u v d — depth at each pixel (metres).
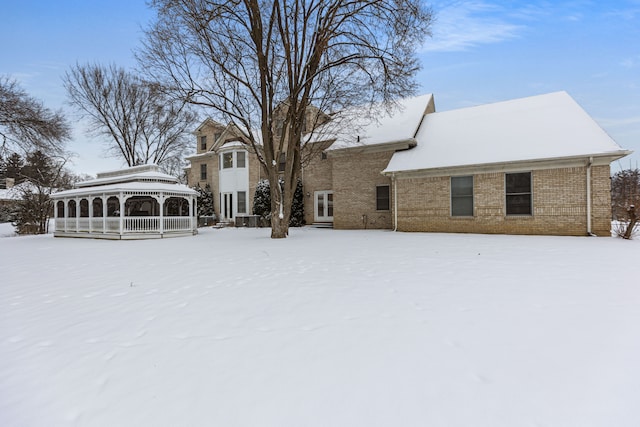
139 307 4.30
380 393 2.17
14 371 2.68
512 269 6.04
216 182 27.08
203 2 11.81
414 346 2.88
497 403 2.03
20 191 26.09
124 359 2.81
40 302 4.74
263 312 3.91
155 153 28.98
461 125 16.62
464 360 2.60
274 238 13.42
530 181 12.88
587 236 11.76
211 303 4.35
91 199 18.20
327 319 3.61
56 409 2.14
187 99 13.00
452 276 5.55
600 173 11.70
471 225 14.04
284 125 13.77
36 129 17.70
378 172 17.84
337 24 12.54
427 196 15.09
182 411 2.05
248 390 2.26
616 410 1.94
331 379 2.36
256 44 12.69
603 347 2.77
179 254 9.50
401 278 5.48
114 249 11.74
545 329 3.19
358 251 8.91
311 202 22.31
